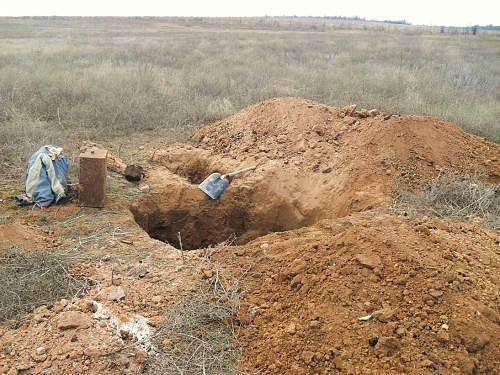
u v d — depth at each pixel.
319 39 27.17
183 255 4.50
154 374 3.08
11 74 11.09
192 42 22.64
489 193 5.34
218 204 6.59
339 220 4.90
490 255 3.91
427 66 15.25
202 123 9.27
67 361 3.14
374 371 2.90
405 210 5.13
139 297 3.82
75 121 8.70
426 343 3.03
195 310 3.61
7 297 3.67
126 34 29.30
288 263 3.99
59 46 18.22
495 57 19.02
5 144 7.24
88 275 4.14
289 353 3.14
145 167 7.03
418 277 3.43
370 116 7.54
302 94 11.16
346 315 3.29
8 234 4.54
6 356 3.18
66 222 5.20
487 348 2.97
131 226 5.21
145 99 9.81
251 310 3.60
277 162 6.90
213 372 3.09
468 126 8.74
